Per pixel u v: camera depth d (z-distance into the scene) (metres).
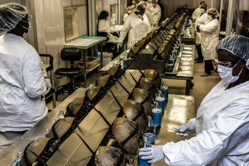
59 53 4.81
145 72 2.29
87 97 1.75
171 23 6.50
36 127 1.76
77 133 1.38
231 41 1.21
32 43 3.89
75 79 5.40
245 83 1.24
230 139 1.14
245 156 1.27
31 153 1.16
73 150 1.28
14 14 2.09
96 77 5.74
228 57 1.22
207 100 1.42
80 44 4.98
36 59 2.19
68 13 5.16
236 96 1.19
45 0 4.18
